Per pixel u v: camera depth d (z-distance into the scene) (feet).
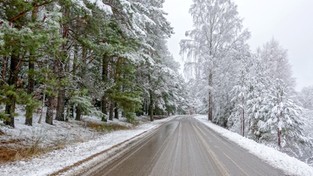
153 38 104.37
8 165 25.62
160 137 58.54
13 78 35.24
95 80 67.72
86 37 55.52
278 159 36.06
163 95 168.35
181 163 30.53
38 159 28.96
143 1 85.51
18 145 35.47
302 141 74.02
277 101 72.28
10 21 29.99
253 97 88.79
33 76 36.47
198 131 77.51
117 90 73.05
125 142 47.57
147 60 77.15
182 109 336.49
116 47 59.16
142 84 109.70
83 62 59.67
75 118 76.95
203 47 126.82
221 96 119.44
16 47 27.66
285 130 70.38
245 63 103.81
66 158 29.96
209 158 34.68
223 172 26.96
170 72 105.09
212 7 126.72
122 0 53.62
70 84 51.72
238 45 119.44
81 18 50.19
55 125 57.52
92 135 55.36
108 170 25.70
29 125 49.65
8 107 36.40
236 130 102.58
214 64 121.80
